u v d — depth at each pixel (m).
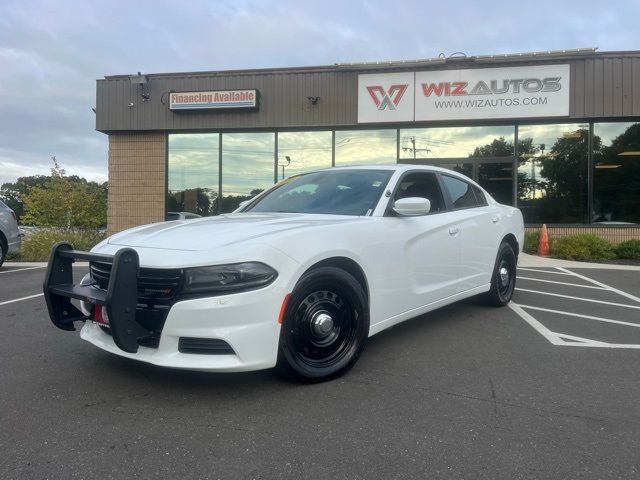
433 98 12.98
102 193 15.52
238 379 3.63
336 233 3.65
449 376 3.75
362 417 3.06
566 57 12.30
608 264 10.41
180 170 14.72
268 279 3.18
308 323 3.46
